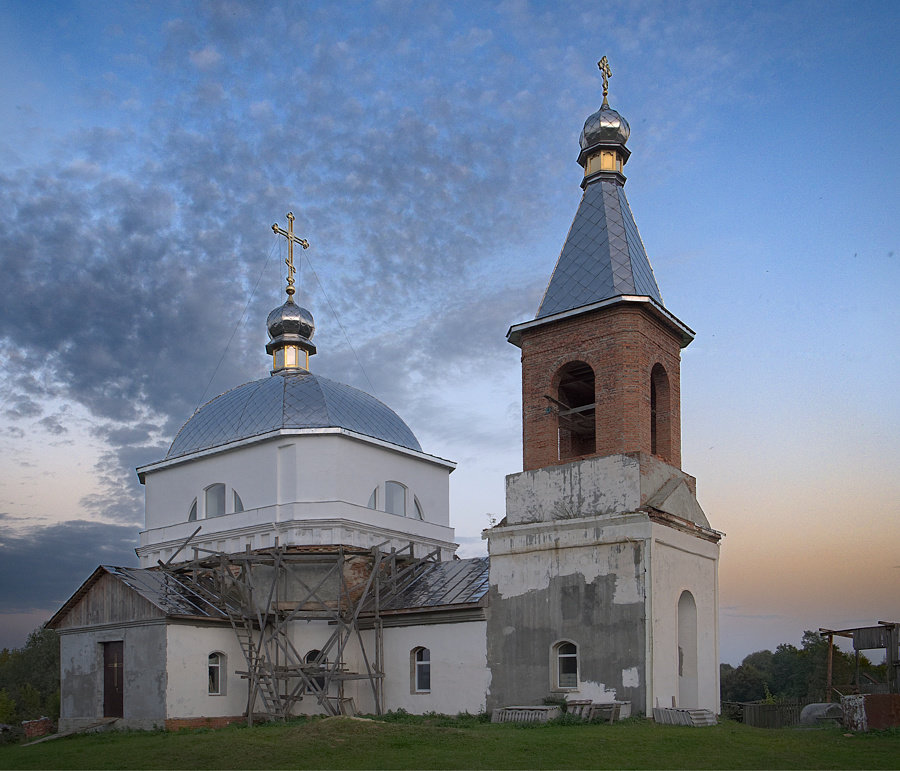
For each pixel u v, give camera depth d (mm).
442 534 39500
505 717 26750
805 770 18406
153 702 29922
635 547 26656
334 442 35406
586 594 27328
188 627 30828
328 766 19688
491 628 29219
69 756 24266
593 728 23781
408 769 18953
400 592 33719
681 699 28422
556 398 29984
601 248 30500
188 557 37062
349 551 33438
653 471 27953
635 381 28281
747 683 87250
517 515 29547
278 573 33000
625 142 33031
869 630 35969
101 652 32375
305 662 32719
